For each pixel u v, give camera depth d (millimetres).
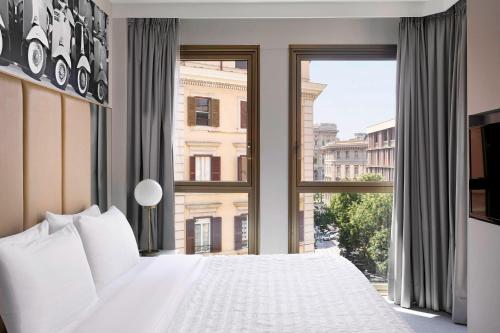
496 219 2398
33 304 1518
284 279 2305
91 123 3018
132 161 3580
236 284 2215
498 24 2402
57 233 1907
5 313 1515
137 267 2578
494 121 2412
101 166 3252
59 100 2447
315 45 3691
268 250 3729
